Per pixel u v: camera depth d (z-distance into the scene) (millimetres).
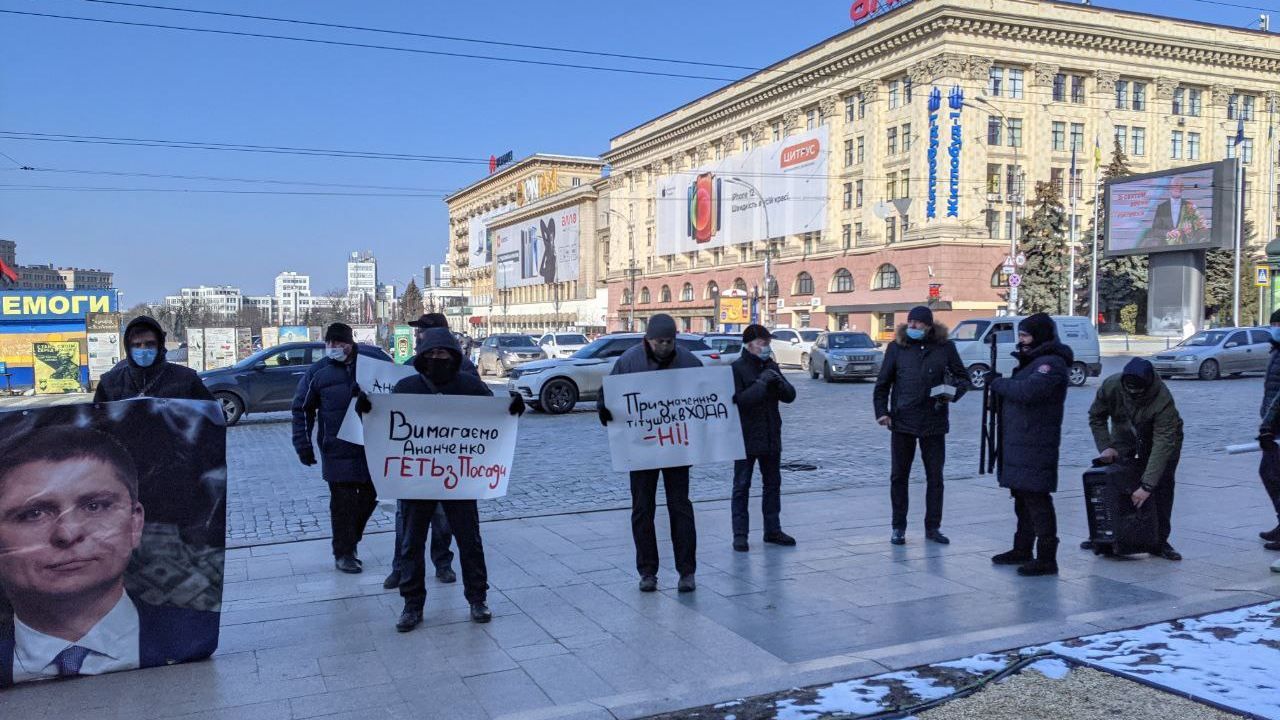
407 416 5184
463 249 138500
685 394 5895
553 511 8539
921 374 6910
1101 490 6531
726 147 65375
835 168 54406
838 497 9156
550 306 99250
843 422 16656
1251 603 5262
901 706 3848
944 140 45875
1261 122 53312
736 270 64375
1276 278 29078
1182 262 38594
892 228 49938
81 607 4312
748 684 4141
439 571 6195
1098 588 5727
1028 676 4137
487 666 4488
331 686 4238
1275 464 6715
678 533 5801
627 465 5844
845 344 28703
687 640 4844
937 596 5605
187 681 4301
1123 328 50094
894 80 49844
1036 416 5969
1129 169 47062
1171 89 50469
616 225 83312
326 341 6297
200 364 40281
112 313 28203
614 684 4223
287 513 8703
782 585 5910
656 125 75312
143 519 4438
